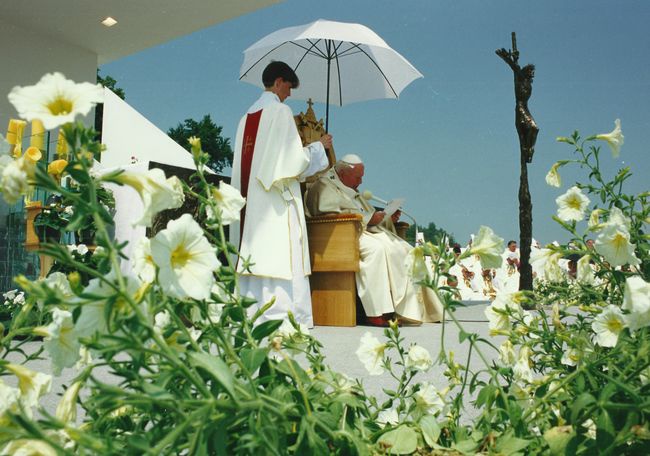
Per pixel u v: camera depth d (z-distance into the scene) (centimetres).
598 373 92
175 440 63
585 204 129
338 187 655
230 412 70
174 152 1406
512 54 1071
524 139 1052
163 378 67
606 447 81
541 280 148
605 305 130
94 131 65
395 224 739
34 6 1012
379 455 99
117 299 65
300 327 120
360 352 123
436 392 120
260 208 555
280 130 563
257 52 793
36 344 397
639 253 123
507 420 108
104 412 80
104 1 1003
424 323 646
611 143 139
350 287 612
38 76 1099
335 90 841
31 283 61
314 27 725
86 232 455
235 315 99
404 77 835
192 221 68
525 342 123
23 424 54
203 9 1039
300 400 91
